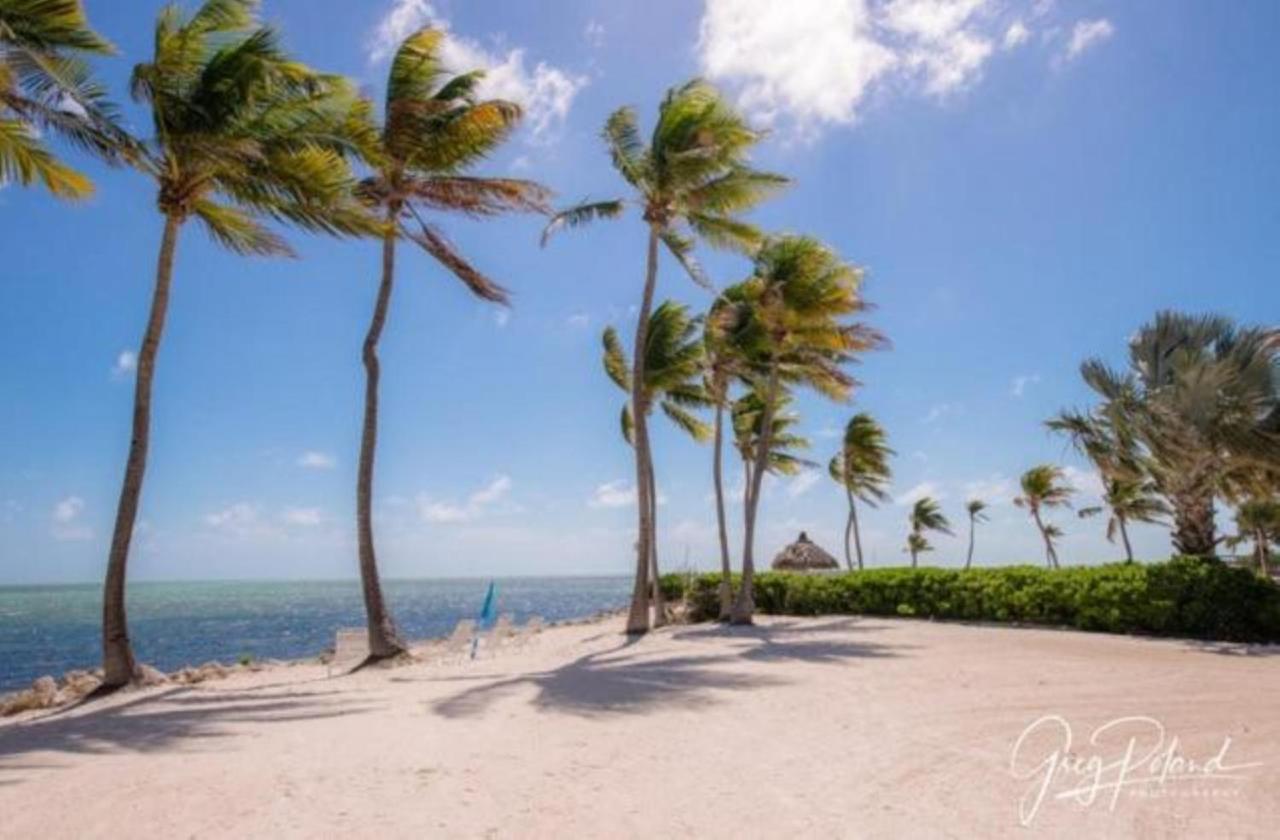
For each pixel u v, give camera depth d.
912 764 6.38
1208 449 15.81
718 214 20.58
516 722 8.16
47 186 12.25
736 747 7.02
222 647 32.44
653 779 6.02
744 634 18.45
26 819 5.10
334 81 13.31
